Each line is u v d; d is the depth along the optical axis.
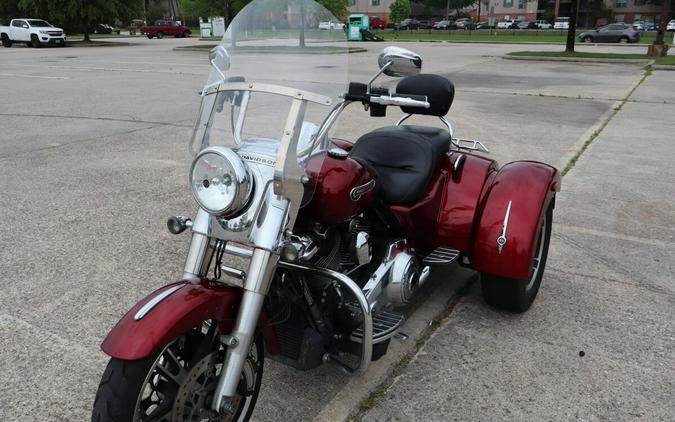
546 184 3.68
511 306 3.79
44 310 3.89
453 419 2.90
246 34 2.66
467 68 20.41
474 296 4.17
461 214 3.64
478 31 64.56
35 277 4.36
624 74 18.23
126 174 7.01
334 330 2.87
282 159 2.33
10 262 4.60
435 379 3.21
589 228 5.39
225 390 2.25
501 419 2.89
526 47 34.16
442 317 3.87
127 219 5.54
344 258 2.97
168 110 11.55
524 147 8.38
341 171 2.67
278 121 2.50
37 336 3.59
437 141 3.65
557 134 9.27
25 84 15.96
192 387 2.29
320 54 2.67
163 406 2.29
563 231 5.32
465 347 3.52
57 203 5.97
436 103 3.56
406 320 3.82
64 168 7.27
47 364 3.32
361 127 9.62
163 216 5.62
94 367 3.30
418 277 3.35
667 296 4.13
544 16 90.50
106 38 49.56
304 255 2.67
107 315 3.84
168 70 20.17
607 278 4.41
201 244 2.43
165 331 2.12
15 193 6.29
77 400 3.03
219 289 2.34
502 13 93.88
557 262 4.69
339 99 2.70
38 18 40.06
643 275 4.46
